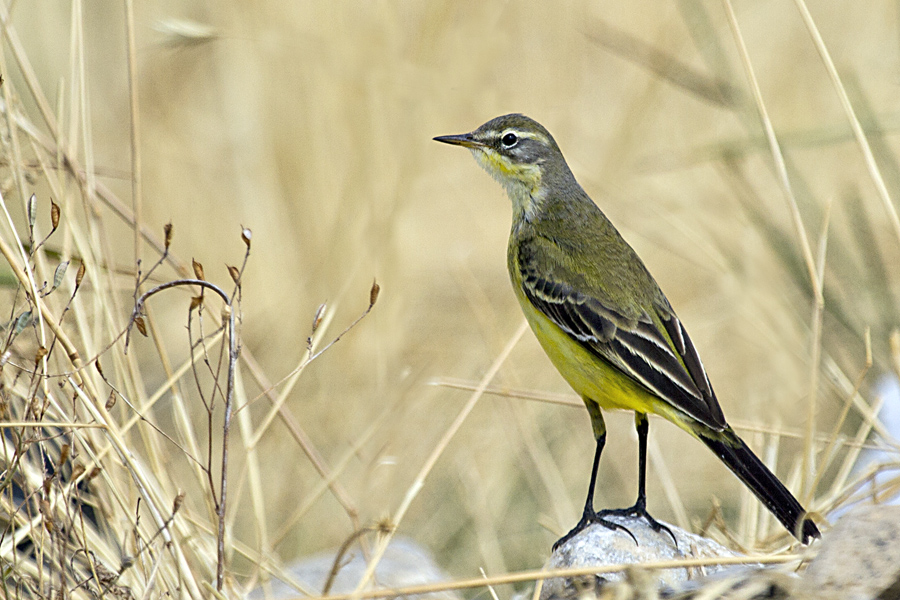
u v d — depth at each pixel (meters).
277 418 12.77
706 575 8.02
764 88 18.75
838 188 16.98
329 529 11.91
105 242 10.00
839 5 19.50
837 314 12.87
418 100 14.98
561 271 10.00
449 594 9.77
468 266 16.84
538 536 11.95
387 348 13.72
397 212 14.37
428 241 18.12
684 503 12.57
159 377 14.09
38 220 14.22
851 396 9.65
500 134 10.88
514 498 12.44
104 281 9.88
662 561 7.01
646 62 16.61
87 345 8.80
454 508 12.22
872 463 10.16
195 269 7.80
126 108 17.19
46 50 16.66
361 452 12.23
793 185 14.15
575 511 12.33
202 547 8.80
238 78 16.28
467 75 15.34
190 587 7.79
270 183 16.09
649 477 12.88
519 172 10.77
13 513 7.68
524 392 11.20
